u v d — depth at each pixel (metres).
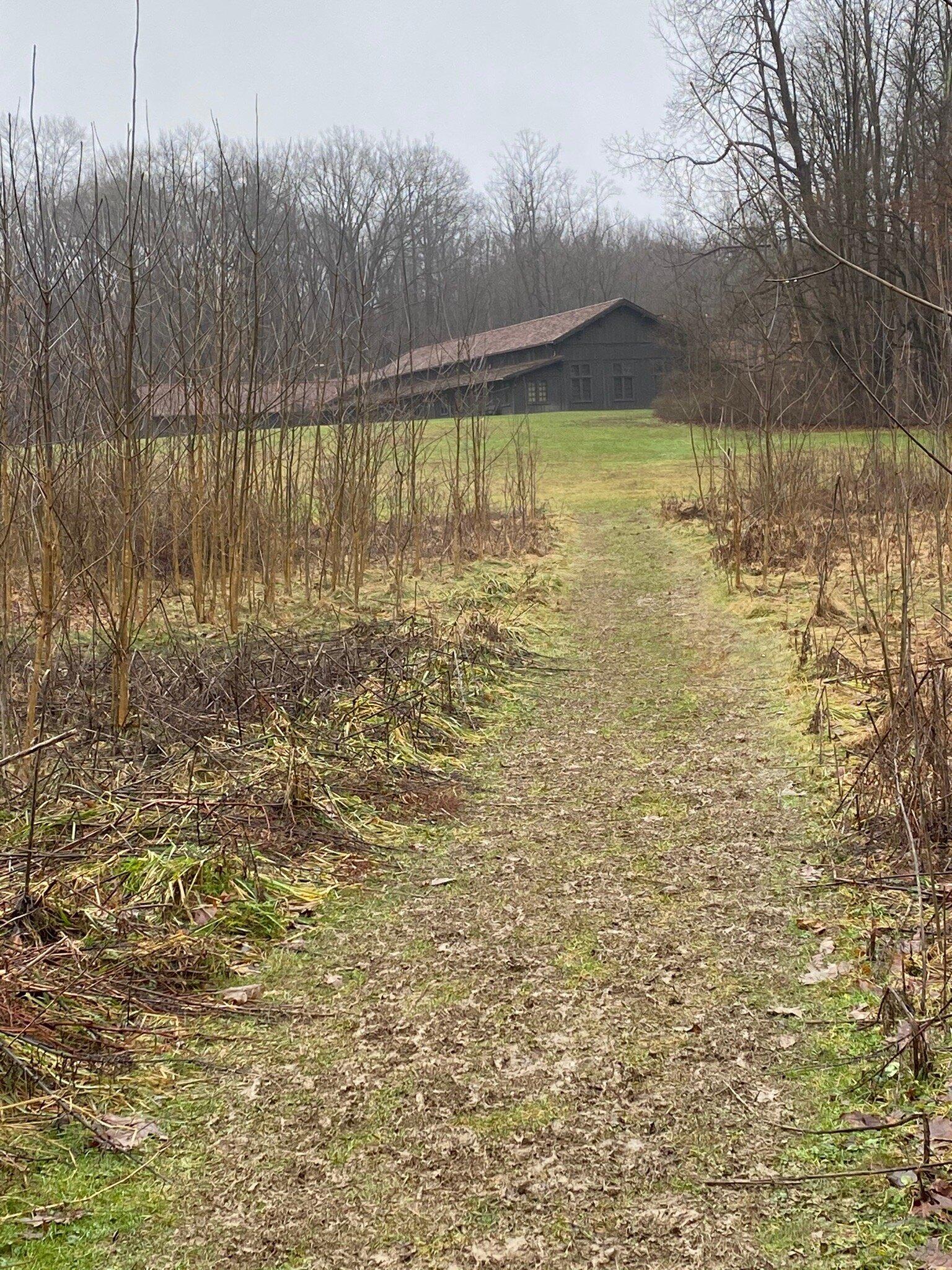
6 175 5.44
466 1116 3.04
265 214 10.54
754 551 12.19
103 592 6.08
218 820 4.83
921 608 9.02
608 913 4.25
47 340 5.39
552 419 35.69
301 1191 2.76
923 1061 3.01
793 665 7.76
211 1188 2.78
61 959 3.72
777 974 3.72
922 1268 2.35
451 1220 2.65
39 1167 2.82
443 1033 3.47
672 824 5.15
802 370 14.46
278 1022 3.57
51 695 6.43
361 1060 3.33
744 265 29.69
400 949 4.05
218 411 8.84
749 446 14.07
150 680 6.90
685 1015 3.50
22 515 6.45
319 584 10.73
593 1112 3.04
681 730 6.64
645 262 68.00
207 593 10.23
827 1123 2.90
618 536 15.70
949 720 4.84
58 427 6.56
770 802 5.32
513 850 4.96
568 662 8.65
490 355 44.16
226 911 4.21
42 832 4.60
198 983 3.79
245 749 5.77
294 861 4.76
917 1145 2.75
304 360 10.23
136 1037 3.42
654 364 43.50
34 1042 3.23
